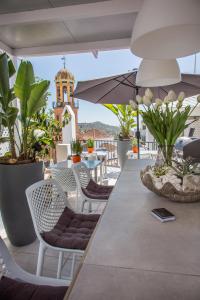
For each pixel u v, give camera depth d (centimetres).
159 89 311
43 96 238
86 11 275
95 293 60
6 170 217
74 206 341
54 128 505
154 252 78
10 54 382
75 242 134
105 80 331
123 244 83
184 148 211
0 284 101
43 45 379
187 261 73
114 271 68
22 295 95
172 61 192
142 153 503
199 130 618
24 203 224
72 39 359
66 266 199
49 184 159
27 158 238
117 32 338
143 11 93
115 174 554
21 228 227
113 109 561
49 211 157
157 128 142
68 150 523
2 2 266
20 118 236
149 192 144
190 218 104
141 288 61
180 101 144
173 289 61
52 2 269
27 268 199
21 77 224
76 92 348
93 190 233
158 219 103
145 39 116
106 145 685
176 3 84
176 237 88
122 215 109
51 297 94
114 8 270
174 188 120
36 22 299
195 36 118
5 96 223
